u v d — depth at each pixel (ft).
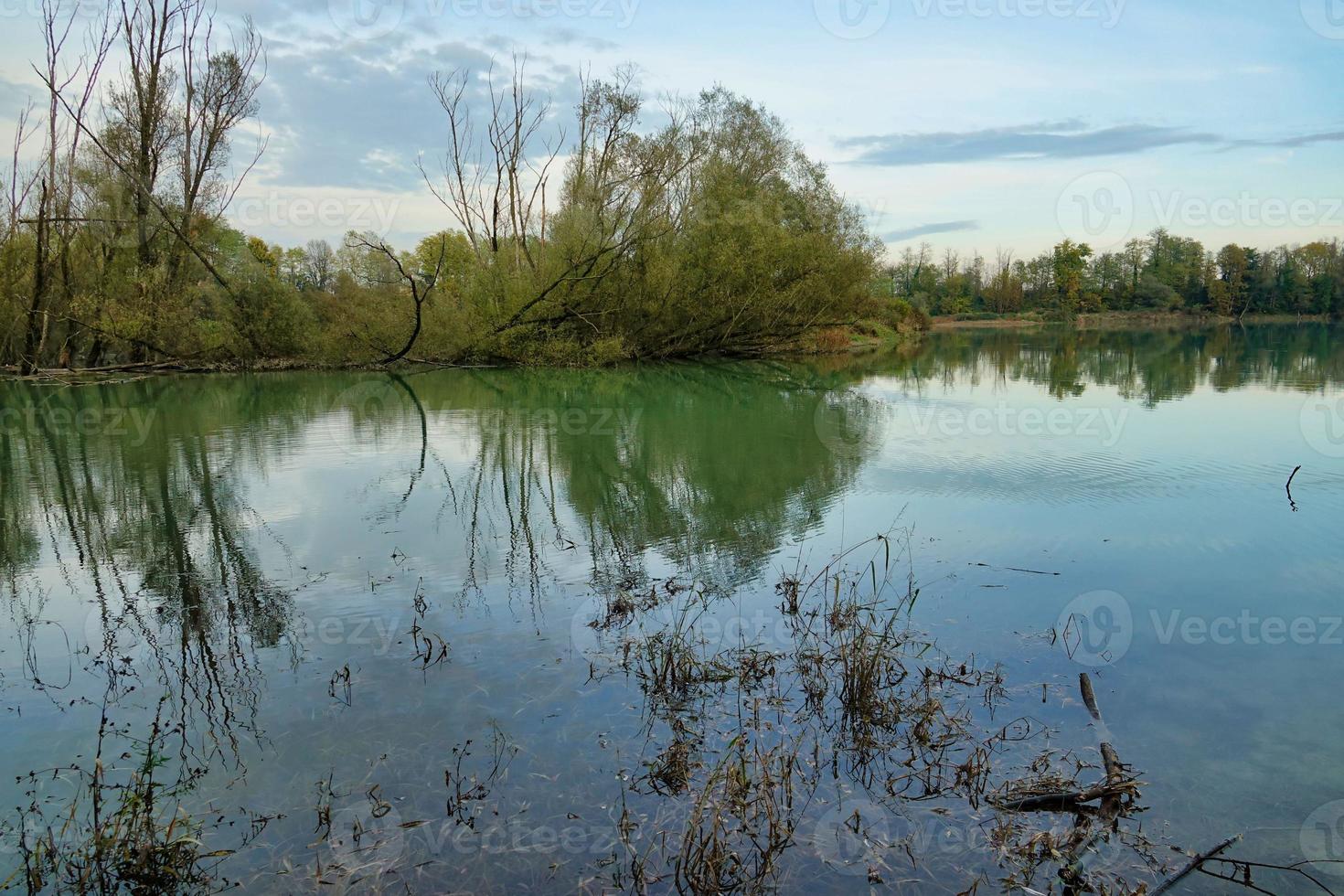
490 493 32.40
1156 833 11.88
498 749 14.03
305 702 15.64
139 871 11.02
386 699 15.70
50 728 14.96
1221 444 38.58
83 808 12.73
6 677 16.94
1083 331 179.11
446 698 15.75
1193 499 29.12
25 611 20.52
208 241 79.00
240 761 13.75
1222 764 13.50
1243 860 11.23
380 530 27.22
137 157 76.38
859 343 135.33
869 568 22.91
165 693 16.17
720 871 10.91
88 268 75.05
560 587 21.77
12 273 72.02
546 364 86.38
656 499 31.12
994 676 16.55
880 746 14.16
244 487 33.45
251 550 25.14
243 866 11.31
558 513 29.32
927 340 151.23
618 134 98.68
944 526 26.66
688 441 43.52
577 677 16.60
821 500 30.14
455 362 87.20
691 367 91.35
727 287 90.89
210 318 80.12
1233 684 16.12
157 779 13.30
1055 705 15.40
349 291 88.99
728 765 13.48
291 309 80.94
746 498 30.94
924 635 18.54
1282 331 150.30
